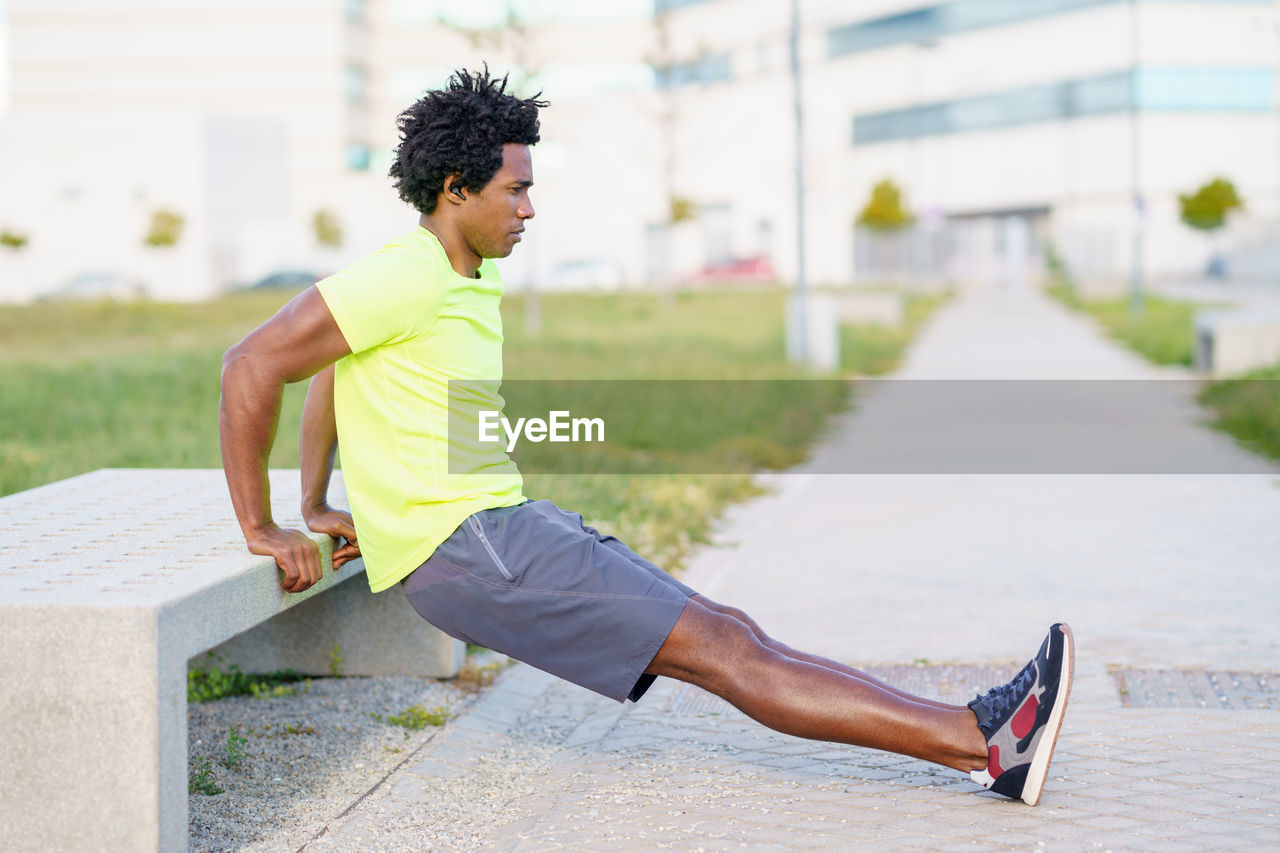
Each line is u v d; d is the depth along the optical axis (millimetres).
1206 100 50438
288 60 72500
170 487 4574
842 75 52281
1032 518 7848
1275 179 50625
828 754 3869
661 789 3609
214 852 3262
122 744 2748
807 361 19109
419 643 4766
